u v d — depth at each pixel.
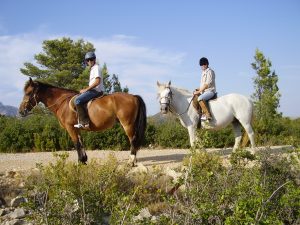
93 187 7.23
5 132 18.03
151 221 5.92
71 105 11.62
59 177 7.63
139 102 11.62
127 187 8.83
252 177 7.36
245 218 5.21
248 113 12.68
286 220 7.05
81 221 6.39
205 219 5.86
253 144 12.76
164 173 10.08
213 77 12.53
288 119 22.20
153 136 18.48
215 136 17.47
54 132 18.09
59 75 44.78
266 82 31.36
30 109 12.21
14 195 9.33
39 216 6.31
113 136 17.73
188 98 12.55
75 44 48.50
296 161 8.53
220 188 6.83
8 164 13.38
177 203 6.23
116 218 5.76
